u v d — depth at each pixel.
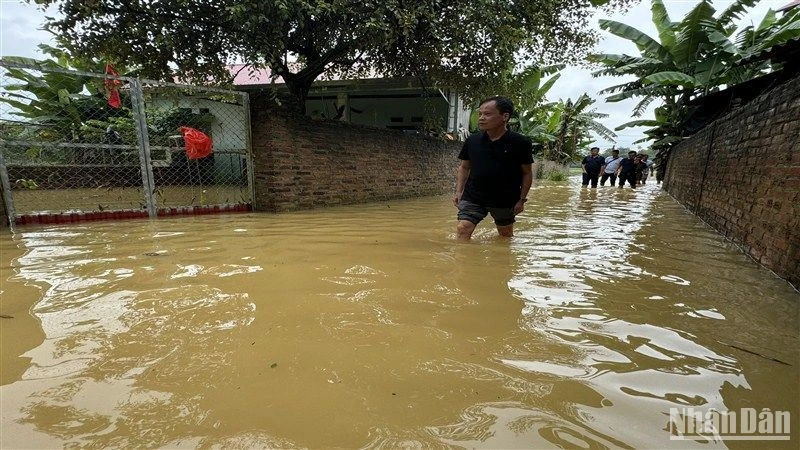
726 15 10.11
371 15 5.60
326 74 8.95
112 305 1.90
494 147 3.50
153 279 2.33
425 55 7.16
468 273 2.53
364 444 1.00
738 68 9.57
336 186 7.02
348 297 2.04
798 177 2.53
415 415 1.11
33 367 1.34
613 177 14.61
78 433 1.03
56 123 9.20
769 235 2.86
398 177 8.66
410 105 13.60
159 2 5.57
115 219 5.03
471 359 1.43
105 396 1.19
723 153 4.79
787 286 2.37
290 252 3.08
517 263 2.82
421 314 1.83
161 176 6.87
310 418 1.10
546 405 1.17
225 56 6.83
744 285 2.38
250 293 2.09
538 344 1.55
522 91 10.80
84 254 2.99
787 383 1.30
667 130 12.77
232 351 1.46
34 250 3.13
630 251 3.31
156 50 6.43
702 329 1.73
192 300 1.98
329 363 1.38
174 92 7.11
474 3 6.07
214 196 7.46
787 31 8.30
